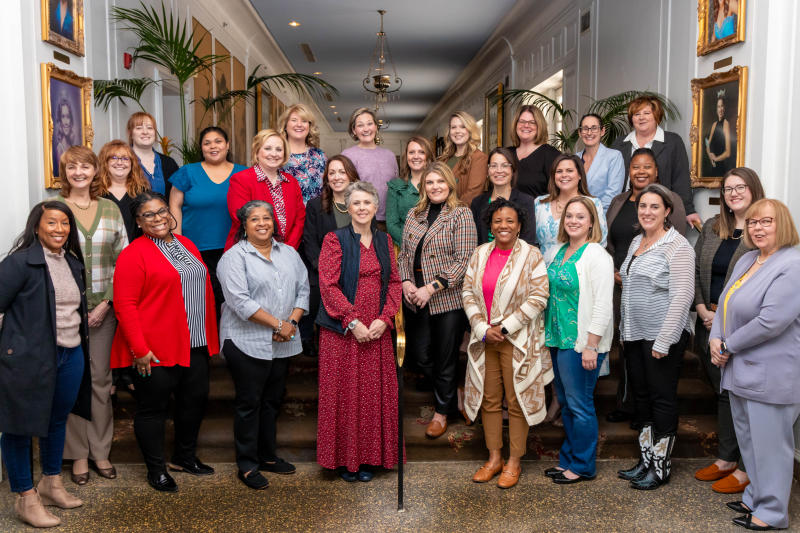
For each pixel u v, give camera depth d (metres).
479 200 3.35
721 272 2.91
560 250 2.91
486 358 2.90
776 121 3.13
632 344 2.92
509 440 3.08
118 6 4.35
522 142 3.96
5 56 2.91
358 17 7.77
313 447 3.16
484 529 2.45
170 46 4.43
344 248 2.84
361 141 3.85
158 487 2.79
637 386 2.93
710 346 2.66
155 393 2.71
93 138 3.87
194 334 2.78
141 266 2.61
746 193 2.74
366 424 2.86
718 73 3.46
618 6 5.28
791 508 2.62
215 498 2.72
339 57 9.98
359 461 2.86
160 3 5.22
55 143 3.19
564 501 2.69
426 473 3.00
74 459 2.88
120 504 2.66
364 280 2.84
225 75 7.46
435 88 12.82
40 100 3.09
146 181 3.27
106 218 2.91
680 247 2.74
